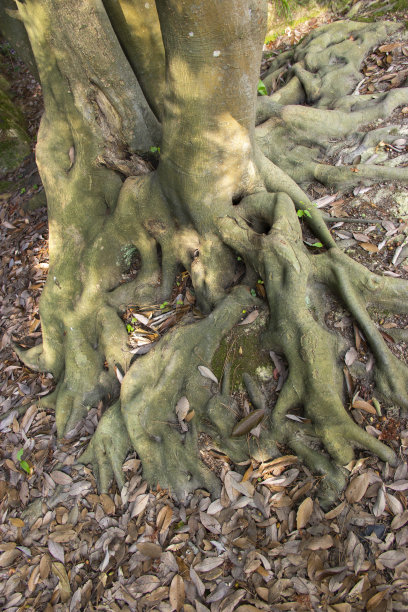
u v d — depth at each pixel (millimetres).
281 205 3117
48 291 4070
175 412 3299
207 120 2785
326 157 4238
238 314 3236
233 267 3441
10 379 4551
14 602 3037
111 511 3281
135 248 3908
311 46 5254
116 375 3756
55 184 3908
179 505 3162
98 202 3904
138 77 3971
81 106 3471
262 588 2662
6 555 3270
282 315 2986
